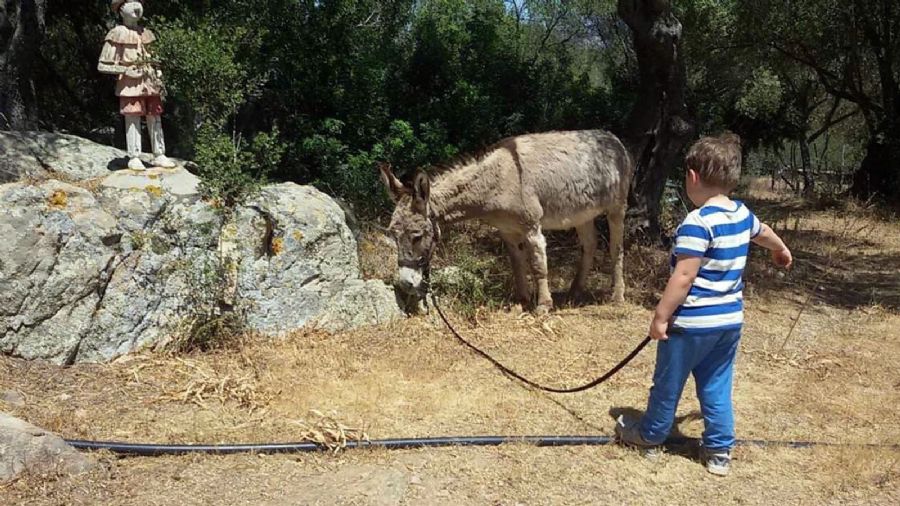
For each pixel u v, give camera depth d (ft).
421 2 51.19
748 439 13.51
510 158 20.43
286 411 13.94
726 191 11.60
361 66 30.22
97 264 15.71
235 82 19.94
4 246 14.64
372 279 20.95
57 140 19.75
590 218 22.62
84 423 12.86
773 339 20.48
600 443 13.16
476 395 15.28
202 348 17.02
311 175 29.58
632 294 25.02
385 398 14.87
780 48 57.31
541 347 18.80
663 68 28.63
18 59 30.55
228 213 17.92
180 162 20.59
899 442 13.61
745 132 75.51
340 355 17.02
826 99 79.20
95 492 10.65
